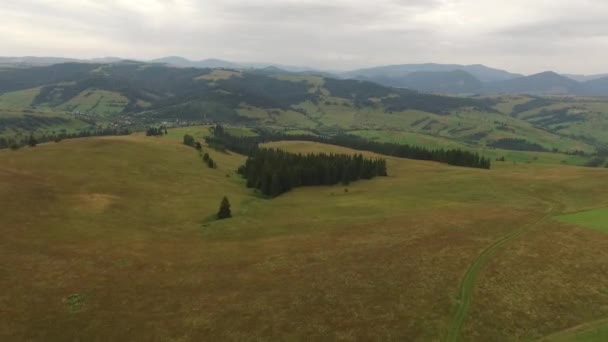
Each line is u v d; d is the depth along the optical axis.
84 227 68.75
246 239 67.94
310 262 53.91
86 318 39.62
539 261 53.53
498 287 46.34
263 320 39.84
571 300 44.38
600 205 91.62
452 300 43.31
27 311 40.06
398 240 61.75
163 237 68.50
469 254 55.44
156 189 104.19
